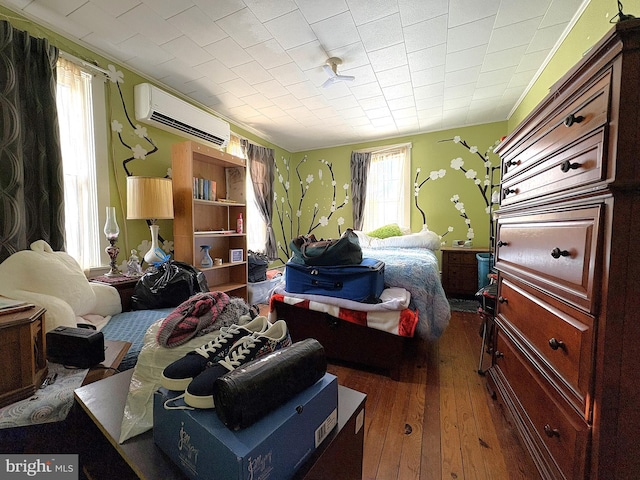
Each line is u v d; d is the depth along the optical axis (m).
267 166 4.20
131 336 1.43
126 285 1.98
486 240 3.83
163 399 0.62
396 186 4.29
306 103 3.14
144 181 2.16
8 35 1.58
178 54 2.22
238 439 0.50
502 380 1.38
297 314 1.99
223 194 3.15
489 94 2.97
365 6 1.74
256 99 3.04
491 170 3.76
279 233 4.71
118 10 1.76
